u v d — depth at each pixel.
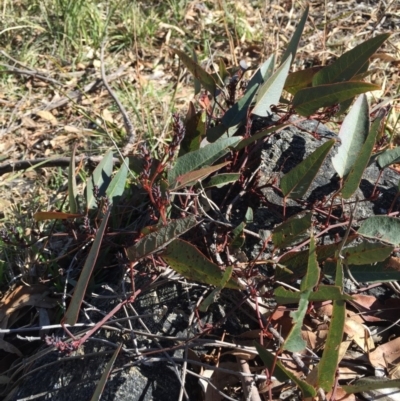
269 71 0.59
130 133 0.84
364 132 0.51
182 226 0.42
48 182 0.83
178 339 0.47
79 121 0.98
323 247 0.46
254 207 0.56
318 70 0.59
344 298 0.38
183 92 1.02
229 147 0.53
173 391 0.48
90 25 1.19
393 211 0.55
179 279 0.52
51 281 0.62
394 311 0.50
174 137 0.48
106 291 0.56
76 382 0.50
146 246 0.44
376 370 0.47
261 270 0.52
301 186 0.49
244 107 0.57
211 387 0.46
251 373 0.48
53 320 0.60
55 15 1.23
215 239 0.52
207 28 1.21
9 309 0.60
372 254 0.44
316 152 0.47
